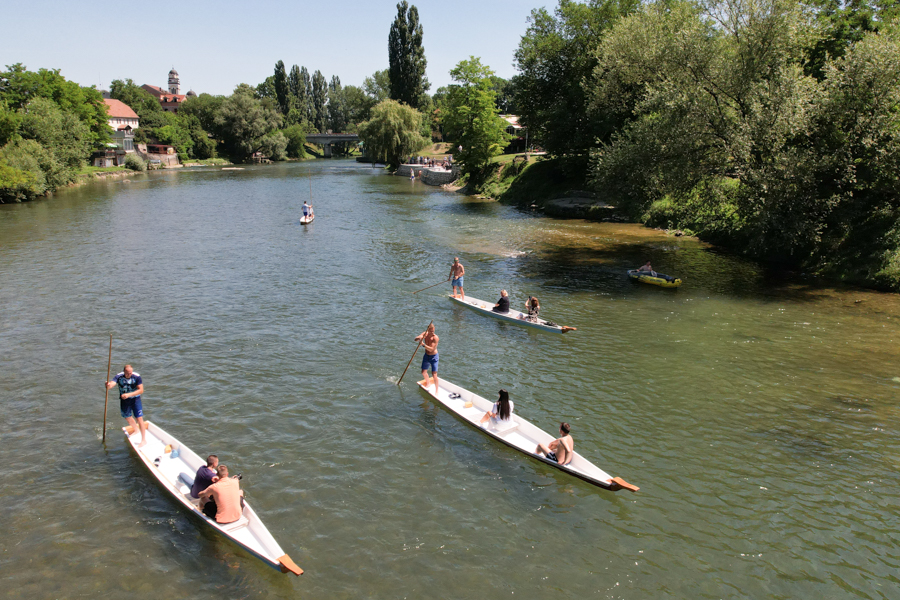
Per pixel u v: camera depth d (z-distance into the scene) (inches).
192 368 671.8
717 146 1137.4
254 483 455.8
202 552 384.2
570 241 1454.2
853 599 346.3
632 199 1769.2
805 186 1018.7
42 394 607.2
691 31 1124.5
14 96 3267.7
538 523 415.5
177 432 530.3
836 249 1061.8
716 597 348.8
